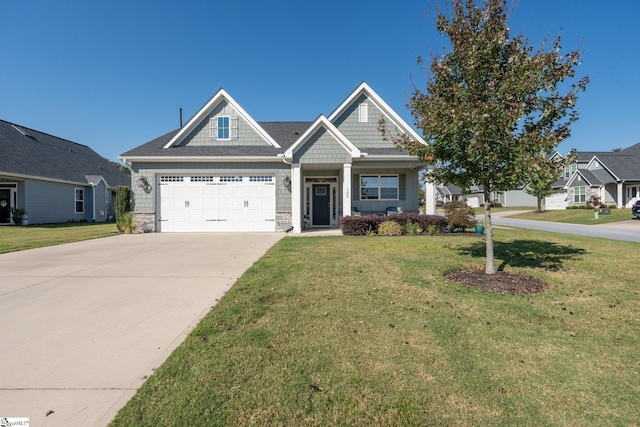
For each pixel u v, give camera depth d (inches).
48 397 102.1
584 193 1320.1
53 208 895.1
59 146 1066.1
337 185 662.5
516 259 295.0
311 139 536.7
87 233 572.1
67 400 100.6
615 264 273.7
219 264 289.6
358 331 147.9
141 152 571.8
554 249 351.3
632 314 170.1
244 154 569.9
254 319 161.0
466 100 215.9
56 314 170.7
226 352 128.0
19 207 805.9
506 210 1701.5
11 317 166.6
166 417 92.3
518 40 219.6
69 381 110.5
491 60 217.2
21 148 867.4
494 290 207.3
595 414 94.7
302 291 204.7
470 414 94.4
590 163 1376.7
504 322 159.6
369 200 647.1
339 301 186.9
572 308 178.1
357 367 118.0
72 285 223.9
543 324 157.8
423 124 231.0
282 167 576.7
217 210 576.1
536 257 304.5
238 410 95.1
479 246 374.0
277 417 92.6
